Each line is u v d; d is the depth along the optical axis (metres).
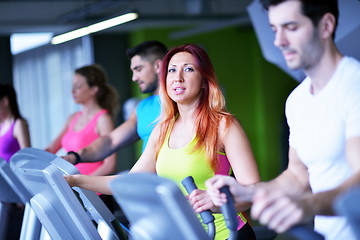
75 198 1.99
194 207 1.80
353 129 1.49
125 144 3.32
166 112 2.40
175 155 2.26
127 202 1.45
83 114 4.00
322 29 1.51
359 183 1.31
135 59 3.20
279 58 3.30
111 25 6.14
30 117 10.71
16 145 4.34
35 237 2.74
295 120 1.70
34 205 2.11
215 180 1.54
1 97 4.27
